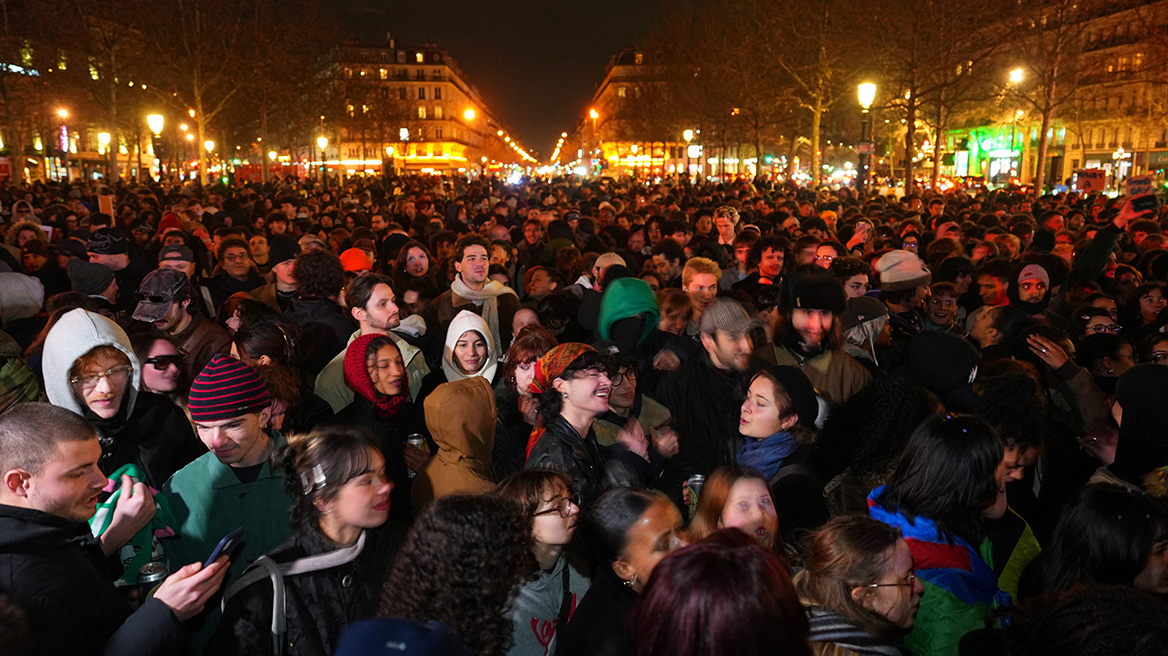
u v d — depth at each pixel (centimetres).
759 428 316
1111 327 490
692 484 316
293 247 673
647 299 414
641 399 357
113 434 314
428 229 1073
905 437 291
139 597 252
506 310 614
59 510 217
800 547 258
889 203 1733
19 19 2403
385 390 374
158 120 2370
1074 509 240
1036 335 388
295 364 401
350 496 226
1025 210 1711
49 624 200
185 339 445
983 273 588
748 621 138
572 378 296
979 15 1797
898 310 530
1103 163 4791
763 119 3306
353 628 124
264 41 2741
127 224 1186
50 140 4209
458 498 201
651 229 1108
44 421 218
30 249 743
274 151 5294
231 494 279
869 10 1880
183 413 354
